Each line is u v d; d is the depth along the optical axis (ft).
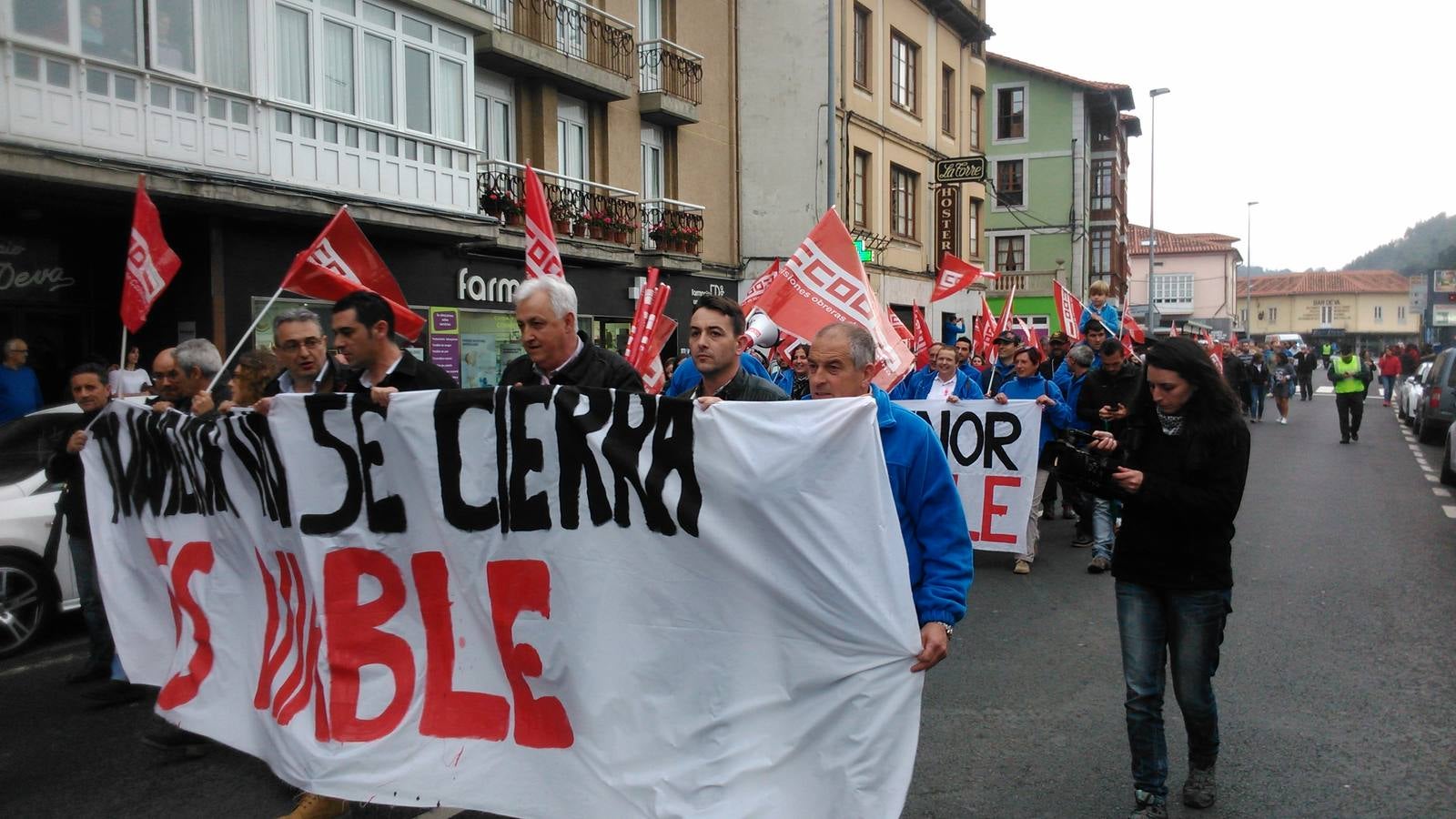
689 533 10.84
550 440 11.63
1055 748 15.64
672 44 67.36
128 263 18.65
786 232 78.07
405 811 13.60
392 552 12.57
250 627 14.24
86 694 18.42
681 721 10.80
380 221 45.06
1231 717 16.79
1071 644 20.98
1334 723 16.42
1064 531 34.60
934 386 29.86
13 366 33.42
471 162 50.34
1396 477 48.37
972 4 108.58
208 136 38.52
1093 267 158.40
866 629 10.08
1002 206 143.13
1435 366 67.26
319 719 12.72
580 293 62.03
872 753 10.00
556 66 57.31
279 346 15.84
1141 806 12.93
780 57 77.92
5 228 38.60
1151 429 12.97
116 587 16.31
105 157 35.09
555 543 11.57
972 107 110.73
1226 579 12.60
